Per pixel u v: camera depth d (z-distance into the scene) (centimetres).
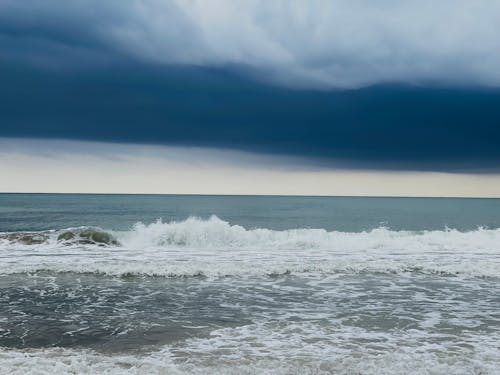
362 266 1603
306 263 1652
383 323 979
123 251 1969
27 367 689
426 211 6881
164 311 1069
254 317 1022
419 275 1518
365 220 4838
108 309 1083
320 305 1130
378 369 706
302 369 706
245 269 1531
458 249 2100
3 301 1149
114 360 738
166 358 759
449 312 1070
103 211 5934
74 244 2131
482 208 8200
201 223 2302
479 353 788
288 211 6606
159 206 7756
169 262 1673
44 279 1410
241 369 698
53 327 939
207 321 989
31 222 3972
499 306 1128
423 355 775
